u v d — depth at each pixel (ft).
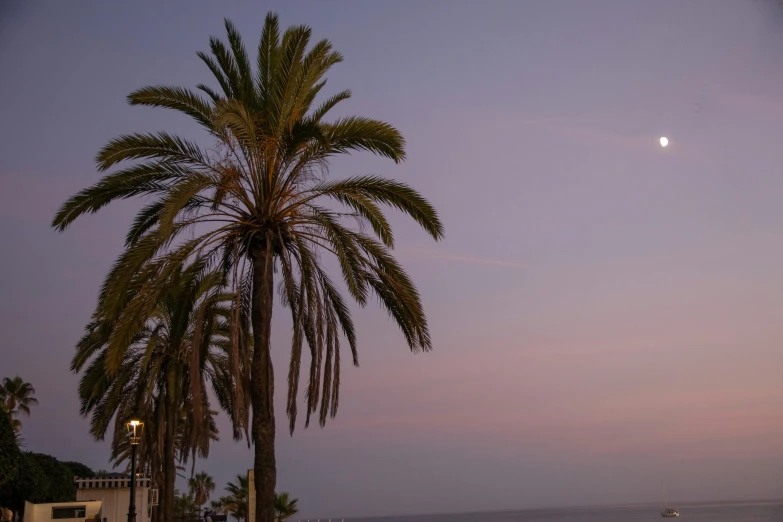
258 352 50.65
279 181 53.57
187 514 274.57
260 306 51.62
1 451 84.69
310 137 49.62
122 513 135.95
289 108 52.29
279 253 53.83
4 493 106.73
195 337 48.75
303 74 52.65
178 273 53.11
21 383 190.60
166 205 46.98
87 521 111.04
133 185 53.67
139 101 51.11
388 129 52.08
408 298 55.26
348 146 53.26
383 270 56.34
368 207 56.08
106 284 52.06
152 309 48.93
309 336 53.31
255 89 54.80
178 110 52.26
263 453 49.55
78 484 135.44
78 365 88.07
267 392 50.49
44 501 122.93
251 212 53.31
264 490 48.73
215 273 57.82
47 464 125.29
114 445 89.15
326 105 57.06
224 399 93.25
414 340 56.90
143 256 47.47
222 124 45.60
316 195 54.95
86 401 89.86
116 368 46.93
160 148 52.08
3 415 85.51
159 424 91.25
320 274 54.80
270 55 54.29
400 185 54.85
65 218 53.42
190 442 91.86
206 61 55.62
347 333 59.21
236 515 209.46
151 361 88.17
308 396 50.62
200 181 49.29
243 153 52.70
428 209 55.42
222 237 52.70
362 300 57.21
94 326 81.51
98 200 53.78
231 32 55.42
